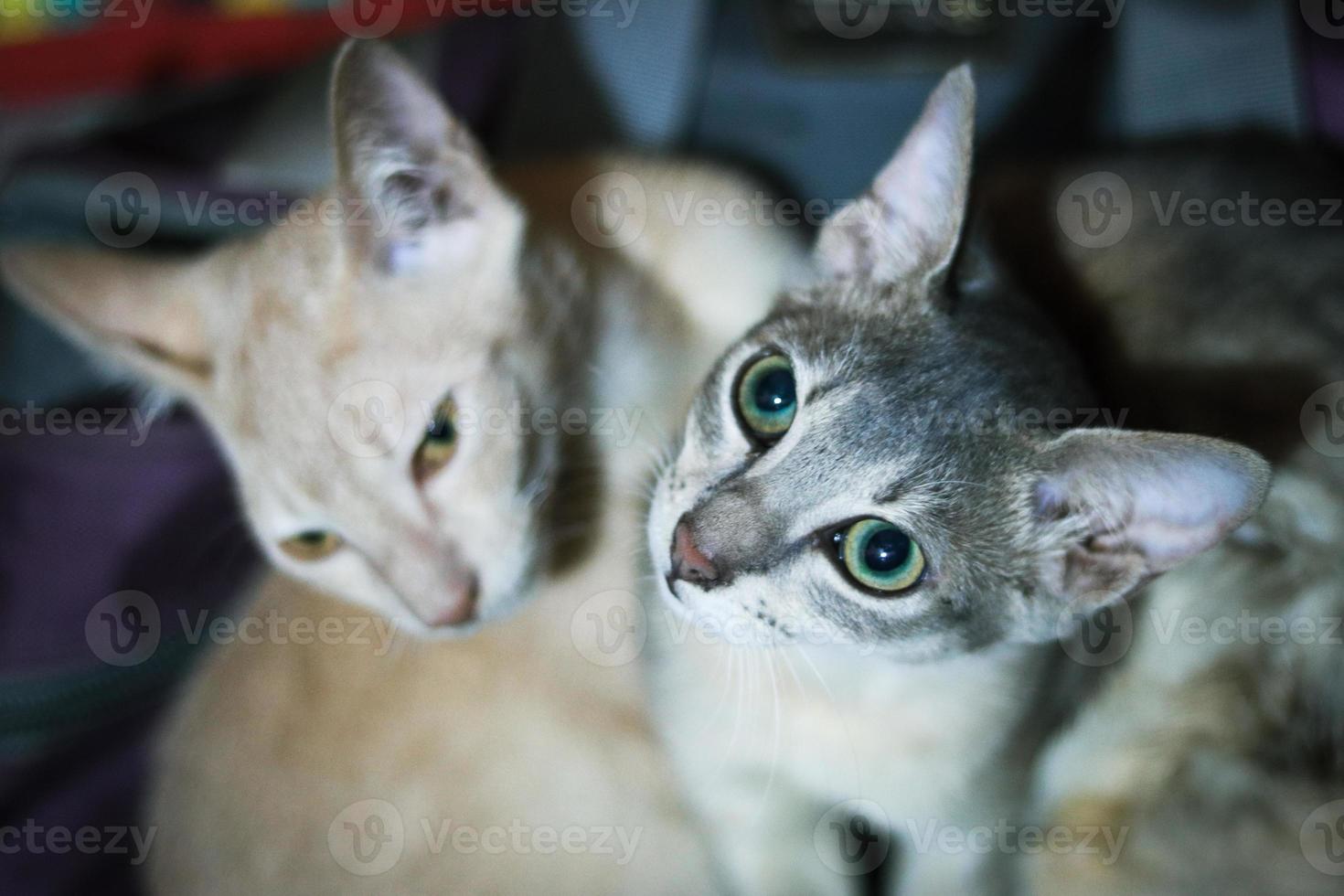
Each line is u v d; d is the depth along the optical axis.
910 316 0.37
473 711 0.44
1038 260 0.43
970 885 0.40
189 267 0.43
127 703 0.45
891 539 0.36
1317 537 0.40
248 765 0.43
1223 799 0.41
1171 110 0.45
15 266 0.41
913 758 0.39
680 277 0.47
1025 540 0.36
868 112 0.46
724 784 0.40
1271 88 0.45
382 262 0.40
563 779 0.44
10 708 0.44
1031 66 0.45
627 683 0.44
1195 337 0.41
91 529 0.46
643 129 0.47
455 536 0.39
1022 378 0.37
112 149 0.49
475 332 0.40
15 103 0.63
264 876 0.42
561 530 0.43
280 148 0.49
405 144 0.40
